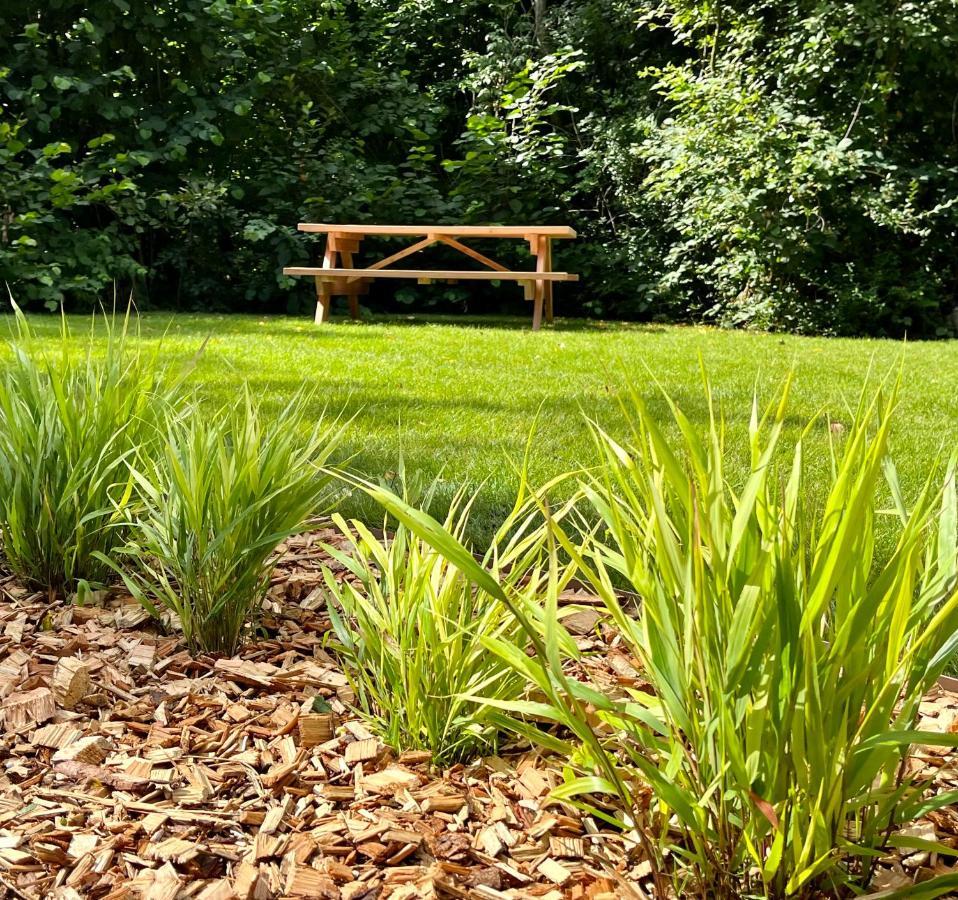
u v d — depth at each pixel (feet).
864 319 32.58
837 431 13.32
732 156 31.22
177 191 33.32
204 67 34.19
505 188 35.96
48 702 5.86
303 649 6.90
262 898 4.17
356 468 10.91
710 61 34.40
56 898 4.17
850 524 3.54
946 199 31.73
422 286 37.14
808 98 32.68
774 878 4.12
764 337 27.76
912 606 4.53
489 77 38.45
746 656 3.76
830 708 3.83
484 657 5.47
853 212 32.19
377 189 35.63
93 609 7.43
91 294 30.25
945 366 20.99
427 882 4.25
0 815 4.74
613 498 4.38
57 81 29.84
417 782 5.13
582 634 6.91
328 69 35.06
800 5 32.73
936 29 30.04
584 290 37.73
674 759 4.11
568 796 4.50
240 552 6.70
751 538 4.01
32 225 29.37
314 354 20.13
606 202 37.88
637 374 18.45
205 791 5.01
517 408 14.80
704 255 35.50
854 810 4.01
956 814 4.77
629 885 4.26
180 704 5.94
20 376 8.16
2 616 7.22
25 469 7.73
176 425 7.63
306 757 5.38
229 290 35.17
